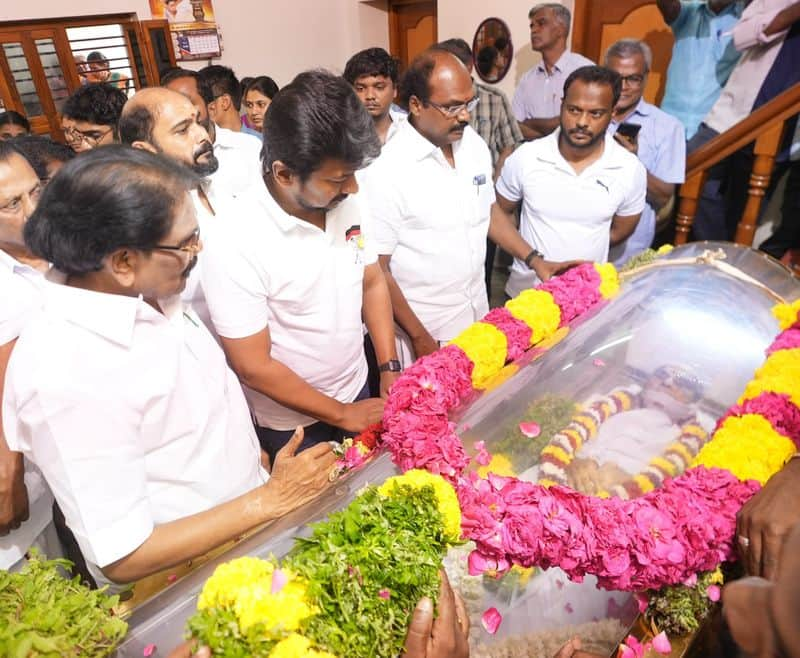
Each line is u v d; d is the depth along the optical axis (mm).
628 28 3672
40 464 916
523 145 2418
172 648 828
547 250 2404
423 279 2141
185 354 1089
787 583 620
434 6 5578
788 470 995
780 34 2633
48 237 883
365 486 992
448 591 792
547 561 880
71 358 889
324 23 5750
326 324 1595
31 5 4102
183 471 1110
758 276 1540
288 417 1777
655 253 1805
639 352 1274
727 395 1196
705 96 3043
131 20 4605
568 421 1112
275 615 706
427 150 1937
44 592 790
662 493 972
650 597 974
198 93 2605
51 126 4430
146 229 900
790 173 2816
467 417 1188
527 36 4012
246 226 1402
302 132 1205
